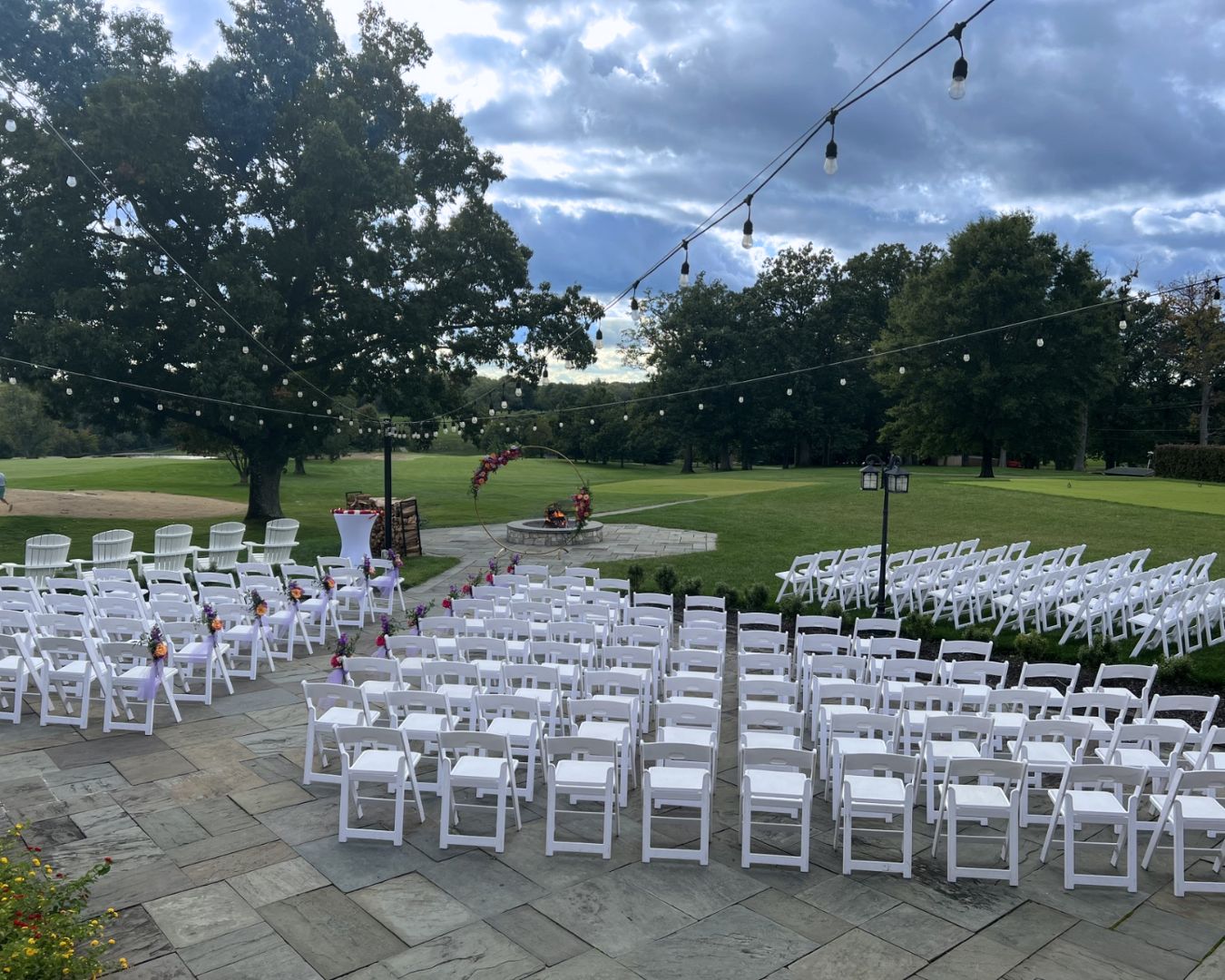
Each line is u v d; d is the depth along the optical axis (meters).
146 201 23.97
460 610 10.74
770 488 36.97
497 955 4.85
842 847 6.25
